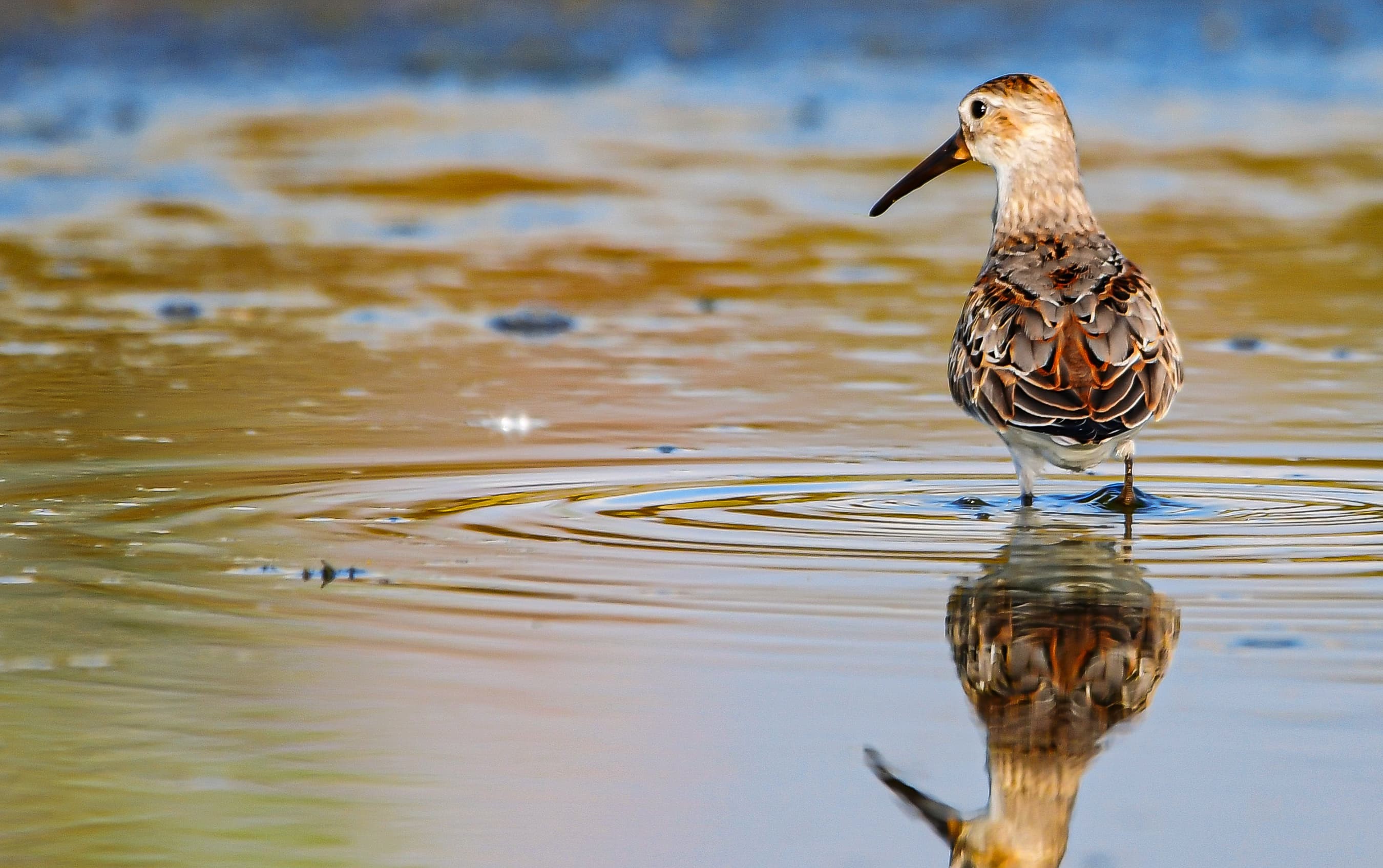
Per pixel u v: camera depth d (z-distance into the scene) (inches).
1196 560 366.3
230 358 566.3
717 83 1109.1
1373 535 386.9
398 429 484.7
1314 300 647.1
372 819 251.0
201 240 748.6
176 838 243.9
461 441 471.5
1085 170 887.1
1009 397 403.9
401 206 819.4
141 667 303.3
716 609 331.6
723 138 966.4
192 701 289.6
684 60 1158.3
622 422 495.5
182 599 339.0
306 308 640.4
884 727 279.0
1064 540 383.9
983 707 286.2
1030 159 469.7
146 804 255.0
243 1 1163.3
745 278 697.6
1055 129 469.4
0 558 365.1
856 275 703.7
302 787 259.8
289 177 874.1
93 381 532.7
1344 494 425.7
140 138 950.4
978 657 306.3
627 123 1003.9
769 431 487.2
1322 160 908.0
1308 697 287.7
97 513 399.9
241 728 278.2
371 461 450.0
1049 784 260.7
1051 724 279.6
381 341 596.1
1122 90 1088.2
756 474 443.8
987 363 414.0
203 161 903.7
